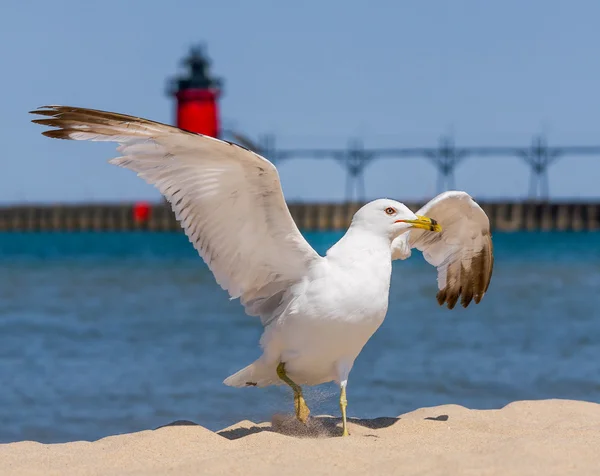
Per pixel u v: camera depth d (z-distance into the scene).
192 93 74.12
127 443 6.34
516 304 21.06
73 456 6.15
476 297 8.43
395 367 12.48
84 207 85.06
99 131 6.39
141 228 84.12
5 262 43.25
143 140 6.43
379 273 6.78
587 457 5.65
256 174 6.42
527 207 79.38
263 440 6.34
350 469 5.57
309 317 6.71
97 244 66.00
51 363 12.97
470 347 14.37
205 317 18.48
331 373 7.04
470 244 8.18
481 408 9.86
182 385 11.24
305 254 6.75
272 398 10.28
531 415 7.82
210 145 6.29
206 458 5.90
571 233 77.31
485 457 5.66
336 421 7.57
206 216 6.75
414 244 8.26
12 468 5.82
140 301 22.11
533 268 36.16
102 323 17.50
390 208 6.86
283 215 6.61
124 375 12.01
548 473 5.34
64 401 10.41
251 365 7.21
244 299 7.14
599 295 23.41
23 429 9.20
